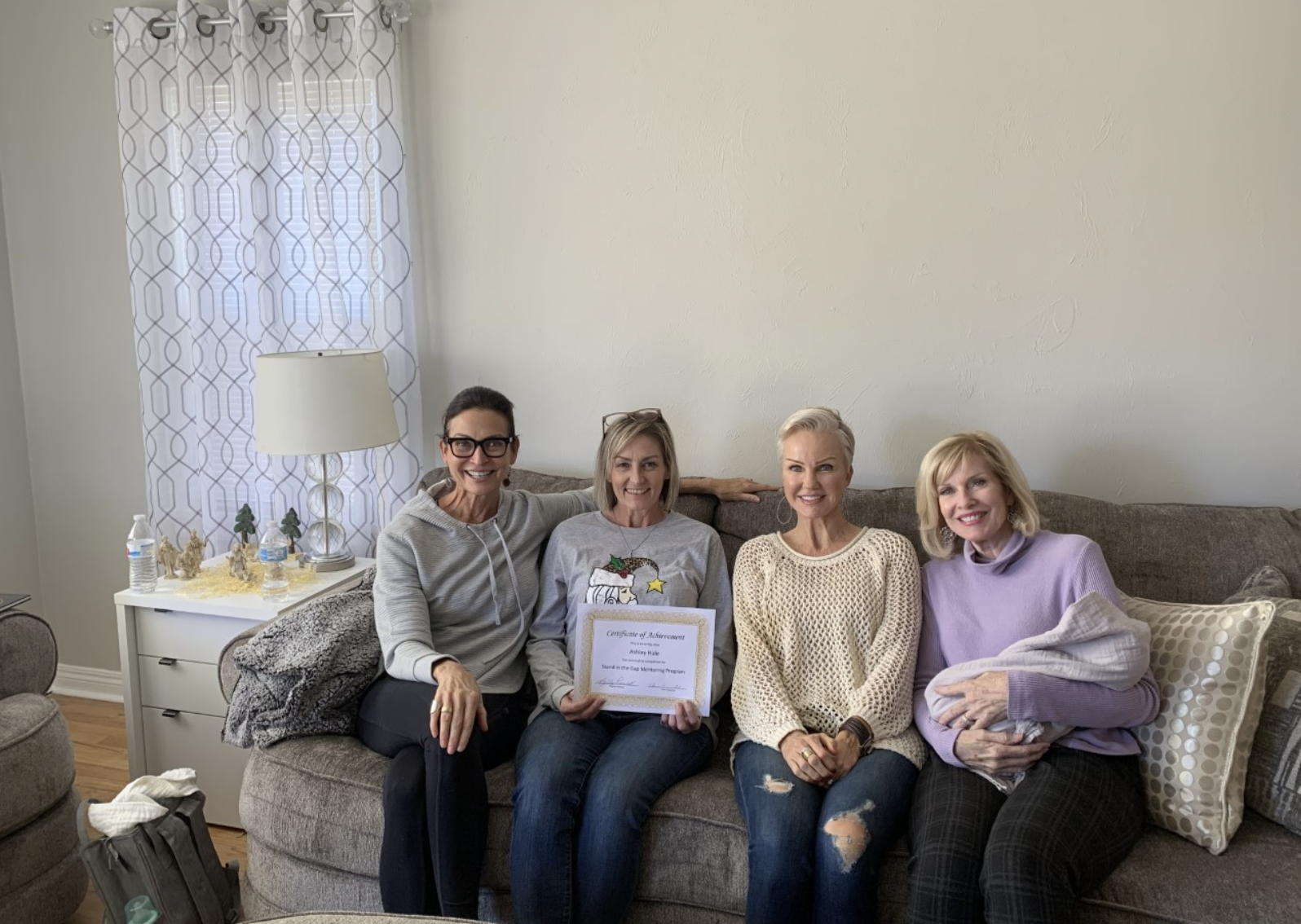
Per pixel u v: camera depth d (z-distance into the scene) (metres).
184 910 1.84
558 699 2.04
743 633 2.06
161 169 2.85
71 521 3.30
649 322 2.68
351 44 2.70
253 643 2.12
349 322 2.83
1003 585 1.95
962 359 2.47
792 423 2.12
